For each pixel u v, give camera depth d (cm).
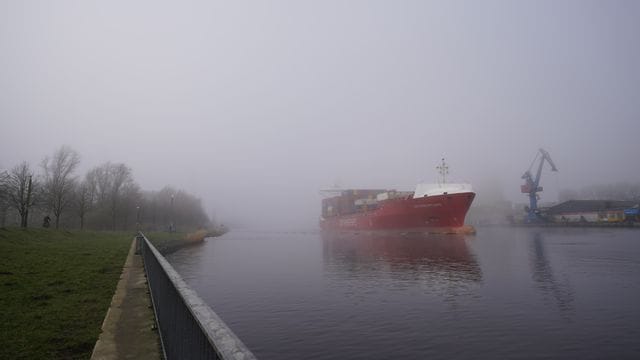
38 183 7044
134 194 10162
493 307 2458
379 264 4459
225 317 2336
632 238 7544
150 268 1465
